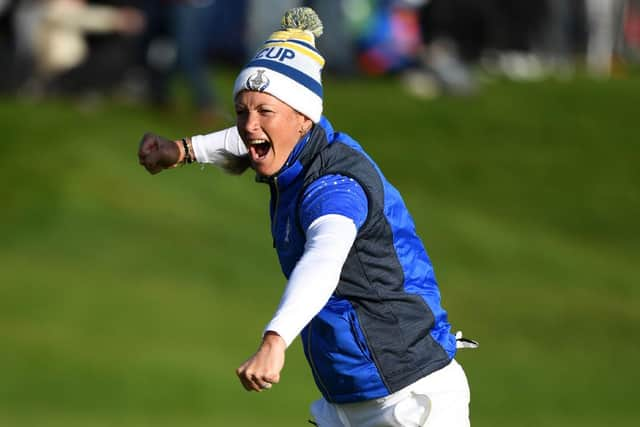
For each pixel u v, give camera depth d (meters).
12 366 38.81
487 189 62.84
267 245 52.56
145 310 44.25
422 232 57.03
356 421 15.91
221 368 40.50
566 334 47.72
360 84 73.56
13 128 57.03
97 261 48.28
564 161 67.25
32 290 44.84
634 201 63.78
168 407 37.59
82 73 62.41
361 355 15.25
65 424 35.31
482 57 82.25
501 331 47.47
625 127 72.44
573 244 58.91
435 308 15.52
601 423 39.44
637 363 45.78
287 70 14.71
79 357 40.06
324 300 13.28
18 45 61.97
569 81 81.44
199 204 55.38
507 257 56.25
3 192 52.28
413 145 65.38
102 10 62.09
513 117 71.62
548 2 84.00
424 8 75.19
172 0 58.28
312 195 14.52
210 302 45.97
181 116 61.06
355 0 73.56
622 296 53.50
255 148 14.95
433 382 15.53
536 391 42.03
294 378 41.25
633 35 91.88
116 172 55.81
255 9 70.12
